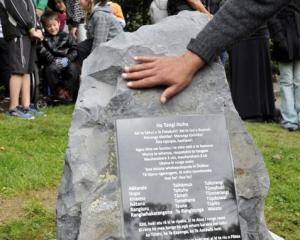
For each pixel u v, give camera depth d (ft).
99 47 9.99
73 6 31.60
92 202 8.93
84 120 9.39
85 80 9.82
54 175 16.94
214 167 9.19
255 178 9.43
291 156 19.72
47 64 28.45
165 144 9.20
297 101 24.20
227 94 9.69
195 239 8.89
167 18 10.59
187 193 9.01
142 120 9.29
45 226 14.03
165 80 9.27
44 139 20.26
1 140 19.75
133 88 9.42
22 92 24.12
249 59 25.43
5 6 23.32
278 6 8.94
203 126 9.38
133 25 39.91
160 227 8.86
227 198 9.09
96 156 9.16
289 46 23.39
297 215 15.29
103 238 8.80
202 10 21.63
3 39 25.38
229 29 9.04
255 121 26.03
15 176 16.69
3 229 13.79
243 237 9.11
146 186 8.96
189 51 9.32
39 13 27.20
